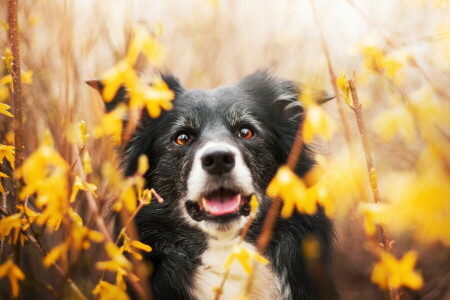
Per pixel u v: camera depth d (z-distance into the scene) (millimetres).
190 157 3602
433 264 4461
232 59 6195
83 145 2328
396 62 2289
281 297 3701
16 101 2871
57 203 1986
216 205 3414
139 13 4914
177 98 3930
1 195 3457
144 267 3330
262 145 3773
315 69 2982
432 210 1433
